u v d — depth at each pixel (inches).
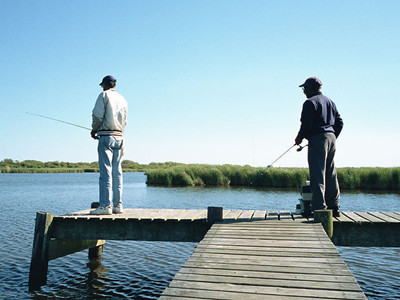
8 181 2202.3
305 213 205.0
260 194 851.4
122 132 234.7
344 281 103.9
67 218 213.6
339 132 205.8
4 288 216.1
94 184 1734.7
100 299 200.4
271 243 143.3
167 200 758.5
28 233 398.9
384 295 201.9
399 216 203.2
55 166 6737.2
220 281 105.0
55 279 235.6
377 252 304.0
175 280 106.1
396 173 920.3
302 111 193.2
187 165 1353.3
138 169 6560.0
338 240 186.5
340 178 961.5
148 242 353.7
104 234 212.8
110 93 226.7
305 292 96.4
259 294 95.5
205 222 198.7
